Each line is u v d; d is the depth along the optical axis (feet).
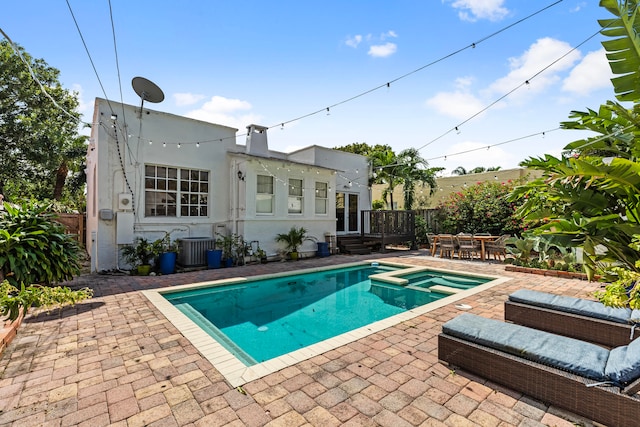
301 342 14.57
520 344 8.57
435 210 47.57
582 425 7.00
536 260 27.25
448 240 35.29
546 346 8.37
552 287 20.43
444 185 61.52
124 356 10.54
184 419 7.26
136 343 11.63
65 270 18.54
